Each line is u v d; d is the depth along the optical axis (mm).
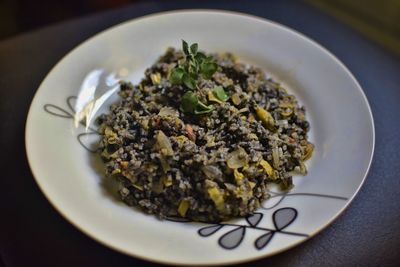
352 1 666
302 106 372
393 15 629
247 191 285
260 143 319
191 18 428
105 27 458
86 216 273
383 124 369
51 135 327
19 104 375
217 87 337
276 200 301
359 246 285
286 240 260
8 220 297
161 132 301
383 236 291
